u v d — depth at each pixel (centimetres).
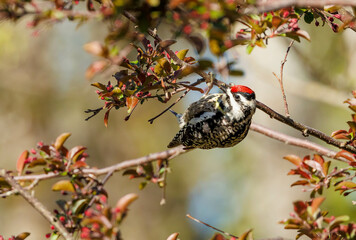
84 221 470
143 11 429
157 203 2234
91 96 2134
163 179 818
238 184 1911
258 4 442
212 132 826
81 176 674
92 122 2147
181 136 852
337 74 1584
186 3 412
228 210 1953
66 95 2123
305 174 664
